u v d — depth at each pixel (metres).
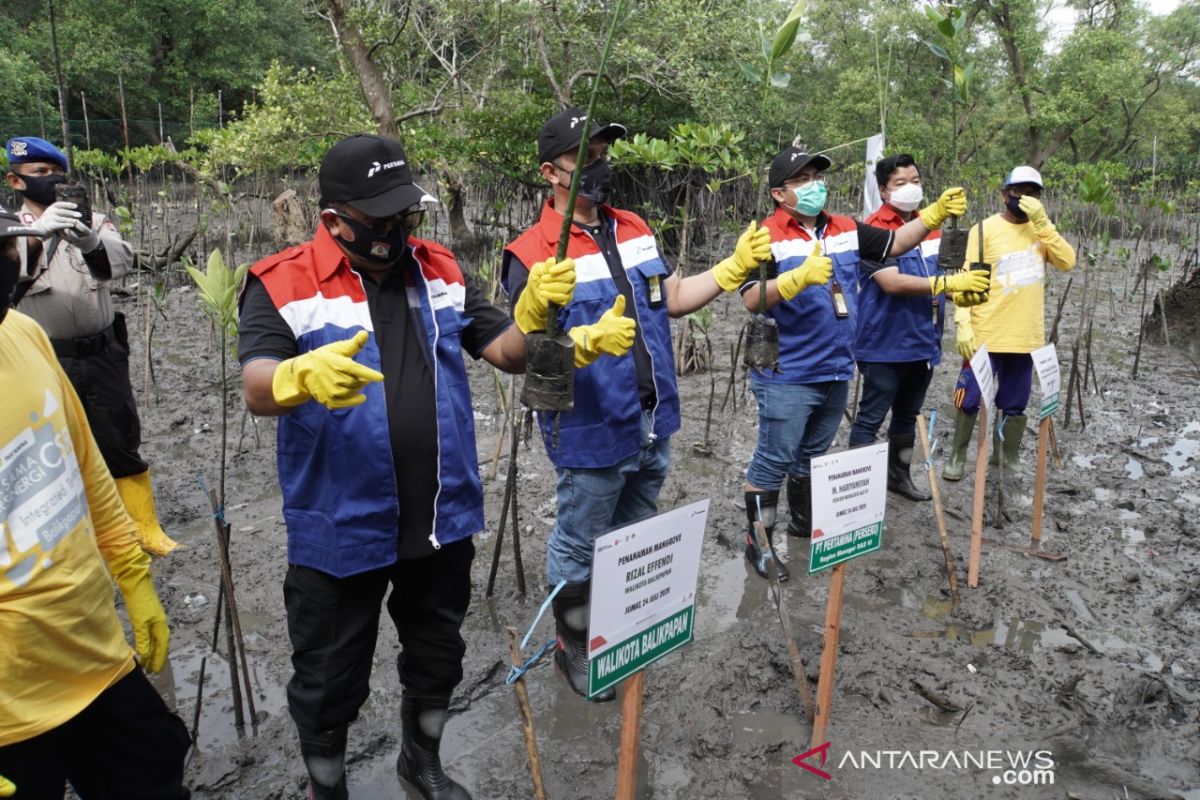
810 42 21.16
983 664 3.50
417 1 12.56
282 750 2.99
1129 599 4.07
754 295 3.76
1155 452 6.14
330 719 2.39
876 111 19.62
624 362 3.04
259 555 4.43
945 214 4.21
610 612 1.98
